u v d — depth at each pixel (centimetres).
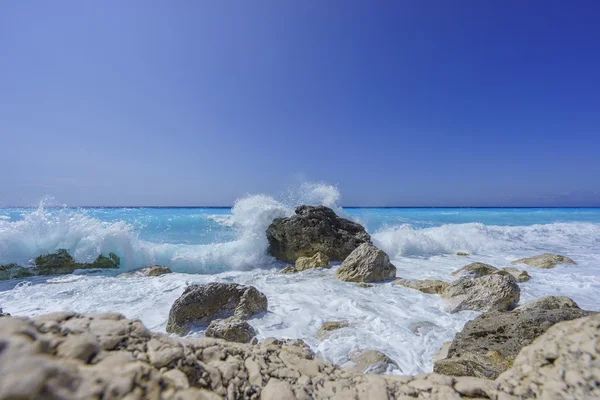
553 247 1421
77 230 1007
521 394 163
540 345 185
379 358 391
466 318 550
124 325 156
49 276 897
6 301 659
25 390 89
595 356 156
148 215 2214
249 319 547
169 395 126
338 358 404
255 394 157
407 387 179
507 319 422
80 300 666
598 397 143
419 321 537
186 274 934
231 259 1123
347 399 164
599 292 704
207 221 1781
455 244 1366
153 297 688
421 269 984
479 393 173
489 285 604
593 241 1579
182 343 172
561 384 156
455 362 334
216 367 162
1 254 895
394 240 1296
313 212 1227
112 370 121
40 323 134
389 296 683
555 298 511
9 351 100
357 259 870
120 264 1009
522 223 2434
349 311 591
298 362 195
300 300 658
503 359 360
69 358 118
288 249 1160
